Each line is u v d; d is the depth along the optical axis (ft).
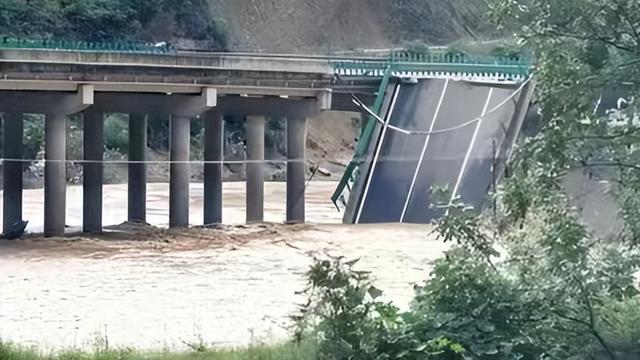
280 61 196.65
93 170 186.70
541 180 42.83
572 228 42.19
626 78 40.91
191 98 190.49
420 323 44.78
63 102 178.50
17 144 187.21
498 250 52.13
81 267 142.41
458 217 46.75
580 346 42.80
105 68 175.94
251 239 176.86
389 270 123.65
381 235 181.27
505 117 203.00
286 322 83.87
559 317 43.29
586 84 41.39
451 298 45.96
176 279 129.90
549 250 43.14
